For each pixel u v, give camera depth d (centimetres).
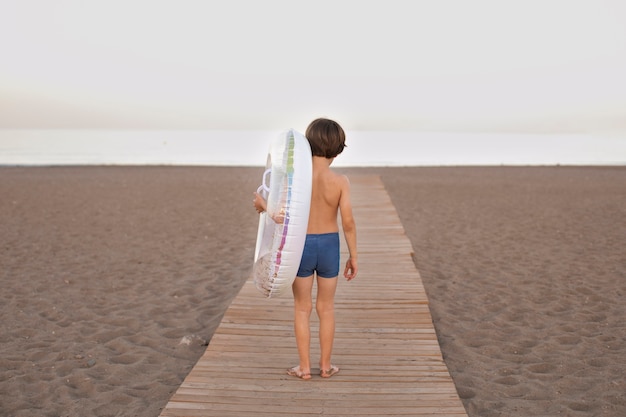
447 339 507
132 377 431
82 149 4966
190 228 1104
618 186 1816
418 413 329
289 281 327
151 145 5916
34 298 643
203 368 387
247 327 466
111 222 1169
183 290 674
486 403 379
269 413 328
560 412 365
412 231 1062
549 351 475
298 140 324
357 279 618
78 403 387
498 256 845
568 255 842
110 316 580
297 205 312
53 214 1268
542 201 1466
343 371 384
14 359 466
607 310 581
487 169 2638
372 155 4272
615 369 433
